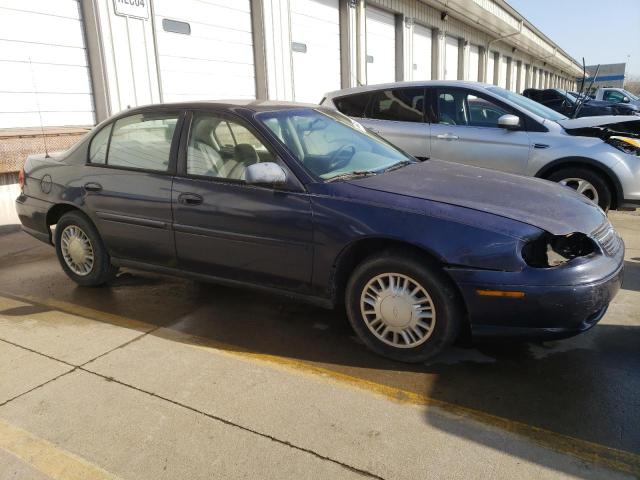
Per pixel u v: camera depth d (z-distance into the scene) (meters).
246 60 10.02
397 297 3.14
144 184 3.97
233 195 3.55
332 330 3.72
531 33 28.80
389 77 15.52
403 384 3.00
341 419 2.68
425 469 2.32
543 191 3.47
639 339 3.47
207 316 3.98
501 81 28.81
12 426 2.66
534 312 2.85
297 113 4.01
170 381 3.05
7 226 6.75
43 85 6.89
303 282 3.43
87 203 4.27
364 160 3.83
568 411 2.71
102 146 4.32
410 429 2.59
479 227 2.92
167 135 3.95
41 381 3.07
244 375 3.12
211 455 2.43
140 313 4.05
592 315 3.02
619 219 6.89
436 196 3.19
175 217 3.81
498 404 2.79
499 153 6.16
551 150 5.93
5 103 6.52
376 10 14.44
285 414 2.72
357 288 3.28
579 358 3.25
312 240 3.30
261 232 3.47
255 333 3.68
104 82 7.38
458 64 21.33
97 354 3.39
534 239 2.89
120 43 7.53
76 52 7.23
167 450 2.47
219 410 2.77
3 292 4.55
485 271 2.88
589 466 2.32
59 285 4.71
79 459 2.42
